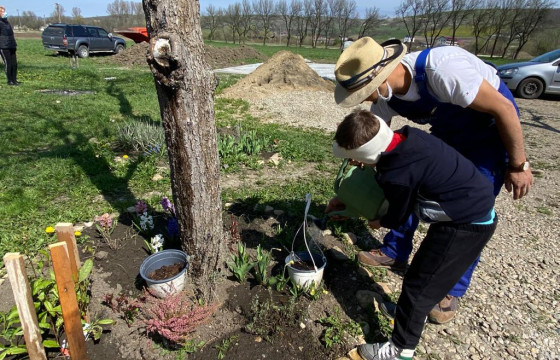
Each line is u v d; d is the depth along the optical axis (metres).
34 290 2.12
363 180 2.40
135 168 5.00
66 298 1.91
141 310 2.54
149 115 8.04
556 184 5.30
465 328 2.68
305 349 2.39
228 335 2.44
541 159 6.39
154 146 5.58
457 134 2.36
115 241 3.28
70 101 8.66
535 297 3.00
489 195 2.00
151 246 3.02
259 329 2.45
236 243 3.27
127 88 11.12
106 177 4.66
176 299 2.36
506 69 12.72
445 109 2.26
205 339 2.41
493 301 2.94
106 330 2.43
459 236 2.00
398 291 2.97
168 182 4.69
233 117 8.71
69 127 6.70
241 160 5.60
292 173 5.29
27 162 5.01
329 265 3.18
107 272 2.91
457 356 2.46
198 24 2.27
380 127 1.93
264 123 8.32
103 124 6.98
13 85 10.48
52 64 16.30
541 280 3.21
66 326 1.95
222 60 22.11
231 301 2.68
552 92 12.14
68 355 2.19
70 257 2.21
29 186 4.42
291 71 11.33
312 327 2.55
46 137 6.14
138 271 2.93
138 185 4.59
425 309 2.14
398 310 2.21
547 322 2.76
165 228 3.46
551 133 8.14
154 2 2.14
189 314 2.32
